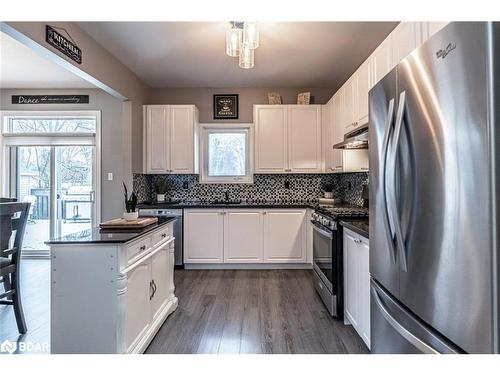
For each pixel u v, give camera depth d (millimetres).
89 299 1829
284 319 2637
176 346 2197
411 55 1194
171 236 2836
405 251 1235
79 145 4621
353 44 3189
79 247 1827
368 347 2045
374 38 3051
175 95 4746
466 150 918
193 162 4398
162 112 4387
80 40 2799
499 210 833
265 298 3127
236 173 4781
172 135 4387
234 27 2582
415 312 1187
